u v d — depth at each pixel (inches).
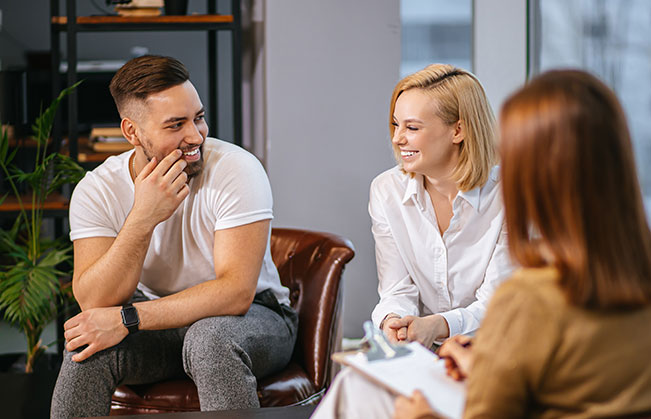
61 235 139.9
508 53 136.4
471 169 77.5
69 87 120.0
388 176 85.0
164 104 78.4
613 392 37.4
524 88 39.9
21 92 143.1
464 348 48.6
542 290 37.8
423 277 83.8
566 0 132.0
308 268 90.4
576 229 37.5
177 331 80.9
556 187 37.8
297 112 138.9
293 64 138.0
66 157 117.5
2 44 167.8
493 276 79.9
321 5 137.4
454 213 80.2
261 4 142.0
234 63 130.1
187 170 81.4
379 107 140.1
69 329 74.9
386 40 139.1
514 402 38.1
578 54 131.4
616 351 37.1
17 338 151.5
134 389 79.6
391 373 47.3
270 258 87.6
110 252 78.4
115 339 75.0
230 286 78.3
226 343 74.7
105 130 132.0
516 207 39.6
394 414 43.9
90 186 83.6
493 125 78.0
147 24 126.4
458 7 240.2
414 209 82.8
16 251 124.1
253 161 83.8
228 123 174.9
